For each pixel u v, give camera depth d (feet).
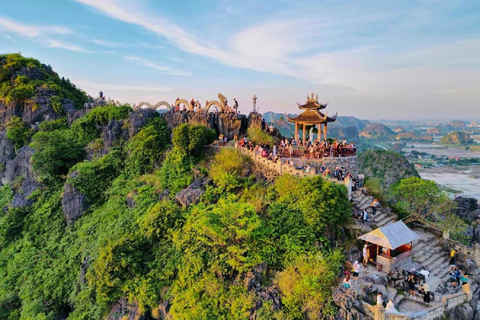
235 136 166.20
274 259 96.43
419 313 81.15
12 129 215.51
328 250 98.58
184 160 151.12
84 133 197.47
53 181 178.19
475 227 246.68
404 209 141.08
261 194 119.24
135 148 168.04
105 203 155.84
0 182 215.51
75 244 141.18
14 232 163.12
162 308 95.55
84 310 112.88
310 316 82.23
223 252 97.66
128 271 104.53
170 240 111.86
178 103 188.14
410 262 102.47
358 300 81.87
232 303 87.10
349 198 116.26
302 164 131.85
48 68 272.92
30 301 125.70
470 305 91.56
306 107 148.66
